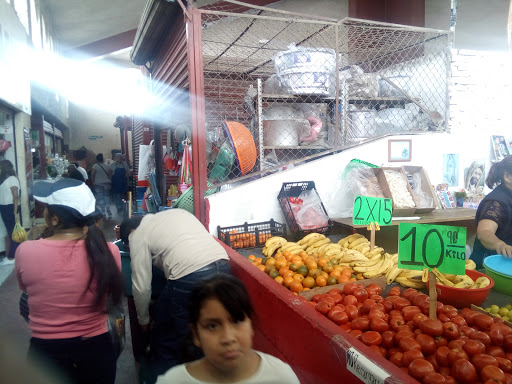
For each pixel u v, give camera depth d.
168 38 5.68
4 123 8.07
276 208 4.46
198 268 2.67
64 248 2.02
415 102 5.32
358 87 5.15
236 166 4.53
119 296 2.12
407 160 5.01
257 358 1.40
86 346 2.05
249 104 5.36
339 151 5.14
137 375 3.38
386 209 3.30
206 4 7.71
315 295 2.58
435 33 5.67
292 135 4.77
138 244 2.79
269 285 2.64
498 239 2.80
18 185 6.45
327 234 4.28
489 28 6.82
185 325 2.64
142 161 8.40
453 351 1.70
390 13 7.00
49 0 11.76
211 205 4.23
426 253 2.12
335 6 8.80
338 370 1.81
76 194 2.09
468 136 5.29
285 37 8.30
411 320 2.09
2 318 4.36
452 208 4.97
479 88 5.68
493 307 2.23
